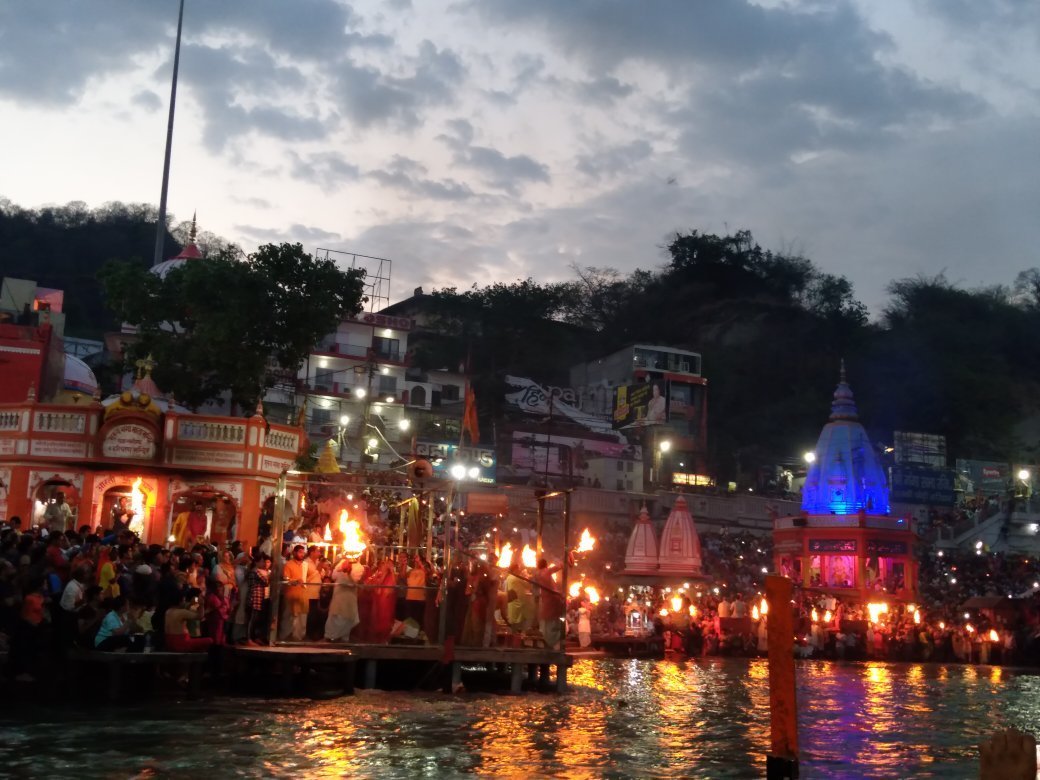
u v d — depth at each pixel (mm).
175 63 75625
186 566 19406
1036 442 104625
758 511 70000
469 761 13914
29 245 99750
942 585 59125
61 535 18641
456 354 96250
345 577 20734
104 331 92438
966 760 16484
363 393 71312
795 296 116375
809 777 14656
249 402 42344
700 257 115812
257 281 41062
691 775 13875
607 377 93938
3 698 16859
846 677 32688
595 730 17641
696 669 32094
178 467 29688
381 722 17000
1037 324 117438
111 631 17328
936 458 80500
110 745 13695
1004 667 40938
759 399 103312
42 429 29422
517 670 22109
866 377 106375
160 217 72188
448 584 21438
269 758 13367
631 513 63281
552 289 108938
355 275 44469
